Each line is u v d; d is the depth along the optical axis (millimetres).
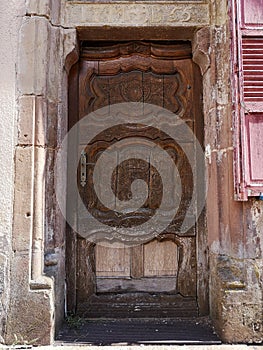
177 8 3098
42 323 2637
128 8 3090
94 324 2996
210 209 3055
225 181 2889
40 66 2881
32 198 2768
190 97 3301
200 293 3131
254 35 2818
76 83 3301
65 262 3129
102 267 3217
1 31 2893
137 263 3225
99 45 3316
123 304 3162
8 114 2824
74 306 3123
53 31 3020
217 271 2830
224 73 2963
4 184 2768
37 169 2805
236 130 2750
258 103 2771
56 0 3055
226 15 2957
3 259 2705
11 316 2643
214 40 3029
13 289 2674
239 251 2762
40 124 2838
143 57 3324
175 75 3316
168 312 3137
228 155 2863
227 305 2678
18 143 2809
